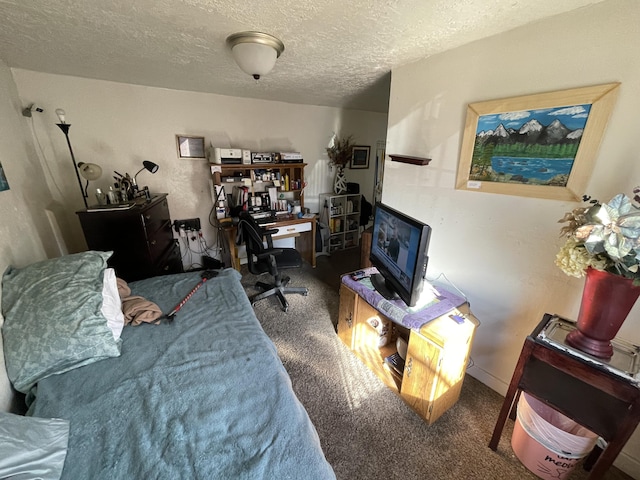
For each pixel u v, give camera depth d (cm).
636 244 83
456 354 140
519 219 144
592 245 90
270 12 119
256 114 326
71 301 119
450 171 170
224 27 135
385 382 171
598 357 101
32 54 177
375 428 144
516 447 130
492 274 160
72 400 98
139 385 105
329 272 340
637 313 115
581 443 108
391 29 134
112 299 136
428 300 161
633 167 108
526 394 130
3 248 136
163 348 126
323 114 374
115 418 92
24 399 111
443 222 180
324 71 207
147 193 259
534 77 128
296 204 365
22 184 185
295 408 98
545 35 122
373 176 454
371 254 200
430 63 170
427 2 109
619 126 109
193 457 80
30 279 123
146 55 178
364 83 246
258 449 83
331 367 185
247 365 116
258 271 253
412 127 188
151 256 217
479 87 149
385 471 124
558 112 122
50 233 213
